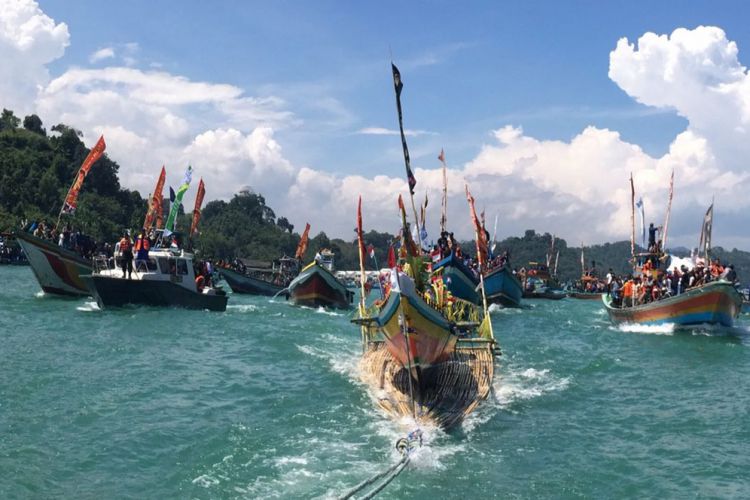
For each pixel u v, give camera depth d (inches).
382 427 535.8
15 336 864.3
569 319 1598.2
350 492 379.9
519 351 970.7
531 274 3459.6
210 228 6766.7
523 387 709.3
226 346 904.3
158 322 1077.1
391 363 713.6
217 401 603.2
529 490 423.5
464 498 406.9
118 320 1067.3
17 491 391.5
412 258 629.9
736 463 481.1
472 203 849.5
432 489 417.1
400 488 414.9
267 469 441.1
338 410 581.9
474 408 587.2
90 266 1386.6
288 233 7760.8
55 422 514.3
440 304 712.4
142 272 1230.3
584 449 504.1
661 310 1229.1
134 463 442.6
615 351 995.9
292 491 407.2
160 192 1482.5
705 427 569.0
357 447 486.9
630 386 736.3
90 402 571.2
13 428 494.9
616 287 1563.7
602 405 643.5
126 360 757.3
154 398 599.2
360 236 813.9
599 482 440.5
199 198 1617.9
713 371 833.5
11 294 1400.1
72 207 1435.8
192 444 482.3
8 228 4005.9
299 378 711.7
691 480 447.8
